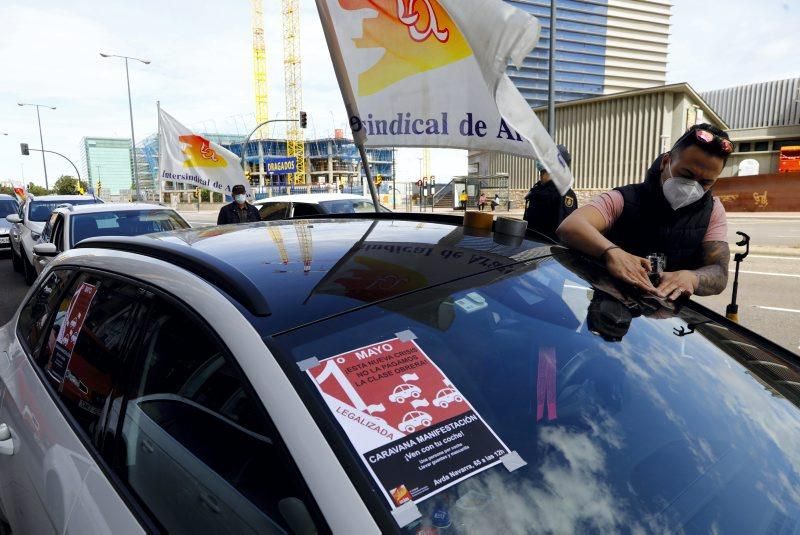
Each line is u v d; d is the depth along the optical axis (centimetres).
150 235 205
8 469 188
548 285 165
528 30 191
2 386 218
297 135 9381
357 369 115
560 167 207
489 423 118
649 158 3206
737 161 4288
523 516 104
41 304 236
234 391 114
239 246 169
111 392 152
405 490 99
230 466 111
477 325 140
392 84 272
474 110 257
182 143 1073
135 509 125
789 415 145
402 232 192
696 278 188
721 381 150
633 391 139
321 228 201
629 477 117
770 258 1152
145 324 149
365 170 295
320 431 102
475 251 175
